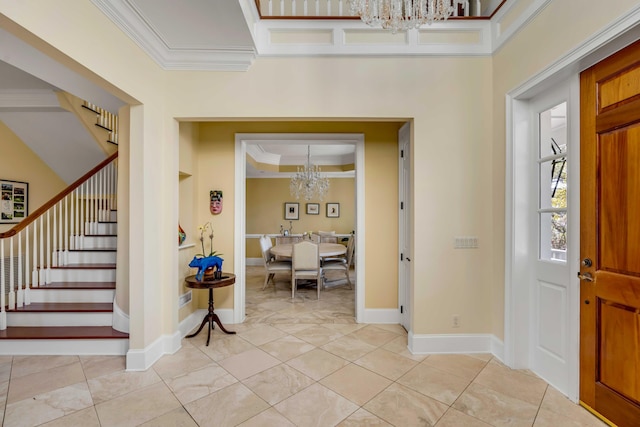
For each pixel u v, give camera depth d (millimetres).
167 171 2627
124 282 2668
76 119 3834
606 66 1649
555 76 1898
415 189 2570
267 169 7441
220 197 3336
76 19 1672
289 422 1714
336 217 7852
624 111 1559
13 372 2271
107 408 1846
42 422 1724
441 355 2541
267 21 2527
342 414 1781
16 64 2102
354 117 2578
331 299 4398
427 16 1679
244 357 2516
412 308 2631
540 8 1976
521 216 2281
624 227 1574
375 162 3381
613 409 1622
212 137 3363
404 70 2578
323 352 2607
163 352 2584
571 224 1889
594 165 1732
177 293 2697
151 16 2082
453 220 2576
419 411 1805
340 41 2553
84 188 3758
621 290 1585
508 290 2340
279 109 2572
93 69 1801
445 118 2576
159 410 1825
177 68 2574
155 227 2512
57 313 2752
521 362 2297
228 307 3348
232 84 2578
